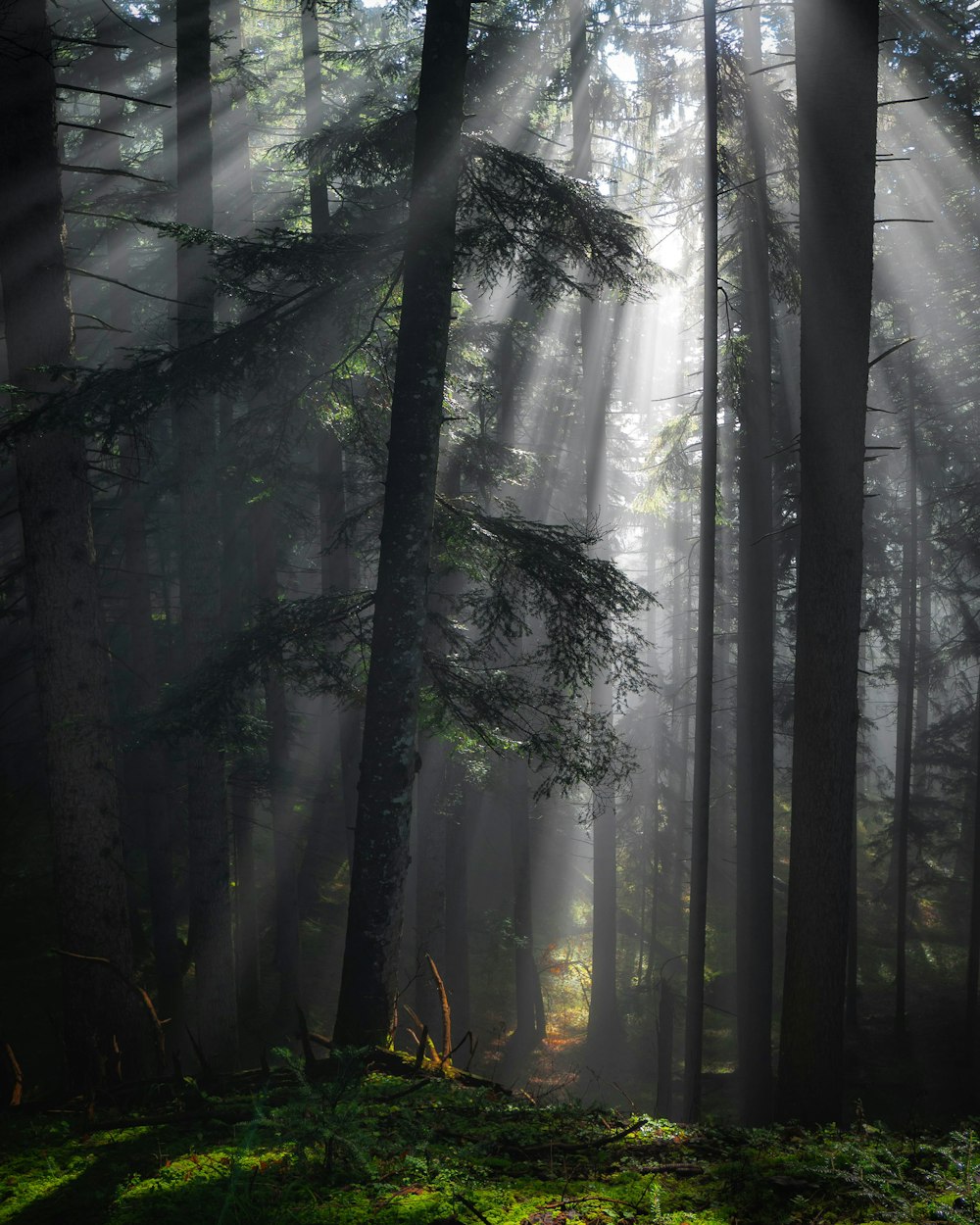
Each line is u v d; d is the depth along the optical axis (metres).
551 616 10.30
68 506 10.79
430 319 8.73
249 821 18.59
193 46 12.81
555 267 10.01
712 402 11.73
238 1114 5.83
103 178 17.39
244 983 18.50
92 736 10.72
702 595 11.73
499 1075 18.48
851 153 9.31
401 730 8.67
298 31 21.20
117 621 19.77
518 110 18.11
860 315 9.38
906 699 22.78
